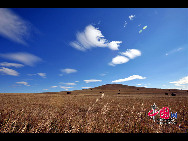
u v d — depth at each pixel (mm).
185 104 14992
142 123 6020
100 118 6289
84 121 5766
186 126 6047
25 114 7117
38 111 8195
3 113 7527
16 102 15922
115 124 5555
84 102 16719
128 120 6367
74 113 8023
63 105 13633
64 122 5754
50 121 5656
